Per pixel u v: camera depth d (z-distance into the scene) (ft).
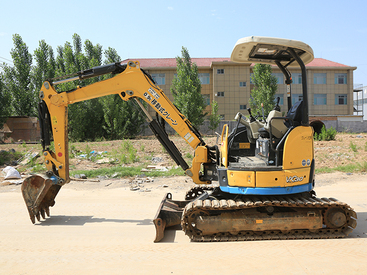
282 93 124.67
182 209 20.35
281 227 16.83
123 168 39.83
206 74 124.98
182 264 13.50
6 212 22.95
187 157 47.67
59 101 21.11
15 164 46.09
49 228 19.24
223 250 15.17
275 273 12.42
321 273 12.35
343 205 16.67
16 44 100.58
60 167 21.27
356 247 15.28
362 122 112.88
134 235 17.81
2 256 14.76
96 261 14.02
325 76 131.23
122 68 21.11
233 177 17.35
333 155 45.62
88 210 23.47
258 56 20.67
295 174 16.98
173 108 20.76
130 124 90.22
